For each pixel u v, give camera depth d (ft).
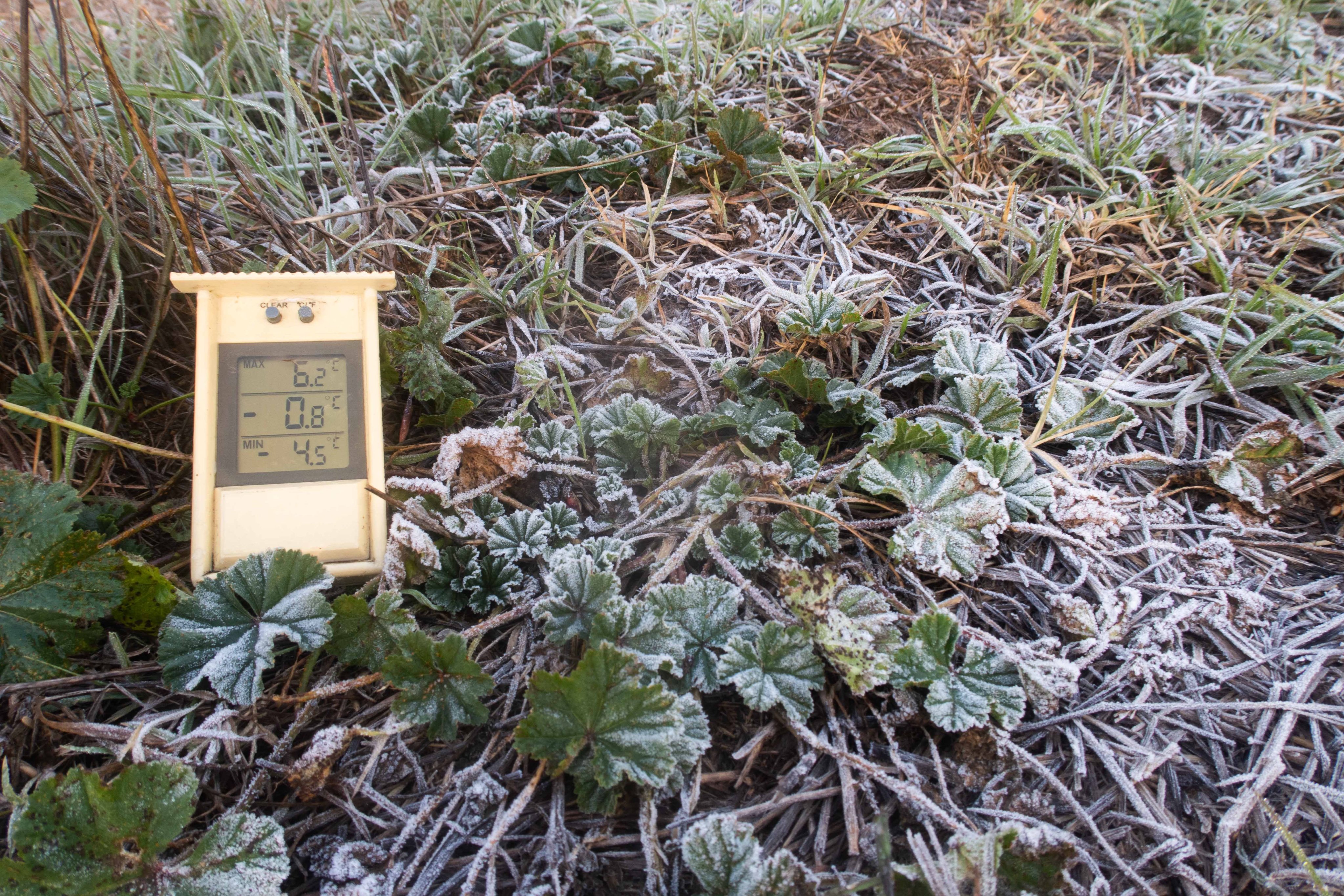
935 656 1.31
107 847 1.09
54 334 1.53
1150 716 1.36
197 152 2.07
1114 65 2.70
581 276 1.90
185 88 2.15
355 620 1.29
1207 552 1.56
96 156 1.67
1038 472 1.65
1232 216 2.20
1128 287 2.00
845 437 1.69
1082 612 1.42
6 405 1.32
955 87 2.48
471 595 1.38
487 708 1.26
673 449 1.58
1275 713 1.37
